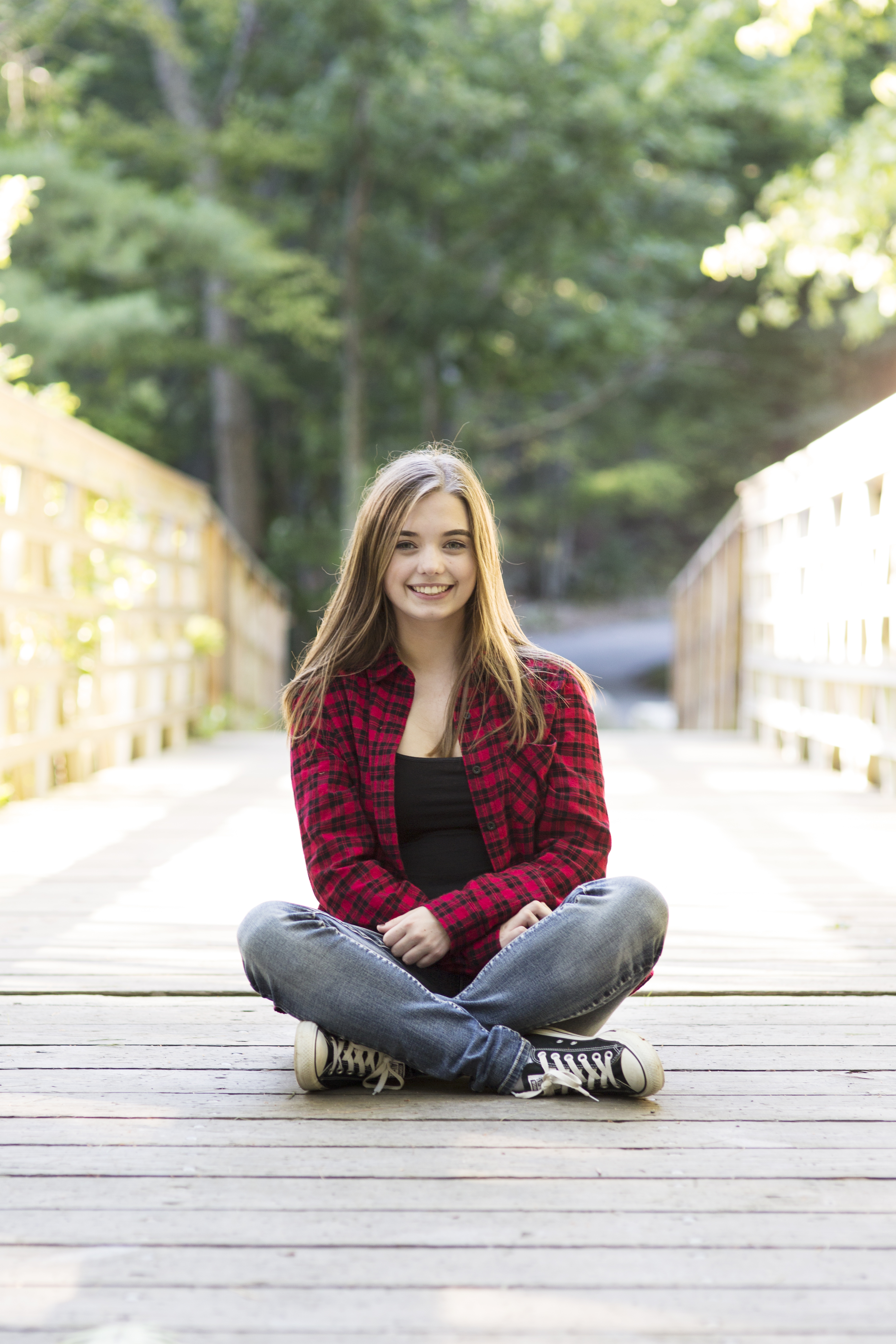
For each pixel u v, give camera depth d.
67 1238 2.06
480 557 2.83
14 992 3.45
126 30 18.98
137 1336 1.75
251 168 17.53
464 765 2.83
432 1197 2.21
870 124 11.41
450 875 2.84
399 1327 1.81
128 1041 3.07
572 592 43.38
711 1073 2.87
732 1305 1.87
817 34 13.70
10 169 13.73
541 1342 1.77
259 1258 2.00
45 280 15.80
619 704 25.61
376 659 2.91
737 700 11.80
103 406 17.16
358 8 16.66
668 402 30.50
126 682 8.61
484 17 18.17
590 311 21.70
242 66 19.62
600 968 2.70
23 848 5.63
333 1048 2.68
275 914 2.70
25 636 6.99
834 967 3.77
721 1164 2.36
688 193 20.31
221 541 11.31
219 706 11.09
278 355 22.53
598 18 17.34
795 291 13.38
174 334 17.98
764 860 5.52
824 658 8.69
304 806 2.85
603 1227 2.11
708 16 13.89
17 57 14.86
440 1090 2.76
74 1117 2.58
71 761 7.75
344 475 19.83
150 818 6.49
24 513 6.68
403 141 18.62
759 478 10.45
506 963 2.71
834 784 8.05
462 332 21.53
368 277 20.77
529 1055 2.67
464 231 21.20
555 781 2.86
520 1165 2.35
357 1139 2.47
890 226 11.48
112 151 17.05
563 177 18.77
